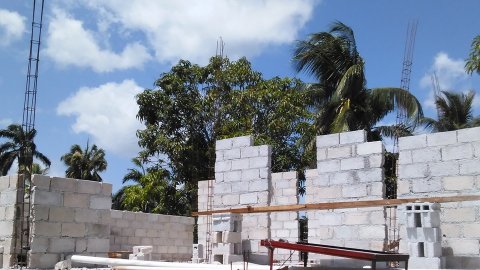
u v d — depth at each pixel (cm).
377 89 2684
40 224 1365
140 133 3166
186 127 3231
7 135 5034
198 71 3219
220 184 1591
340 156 1338
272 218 2112
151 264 1181
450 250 1157
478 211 1137
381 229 1236
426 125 3397
